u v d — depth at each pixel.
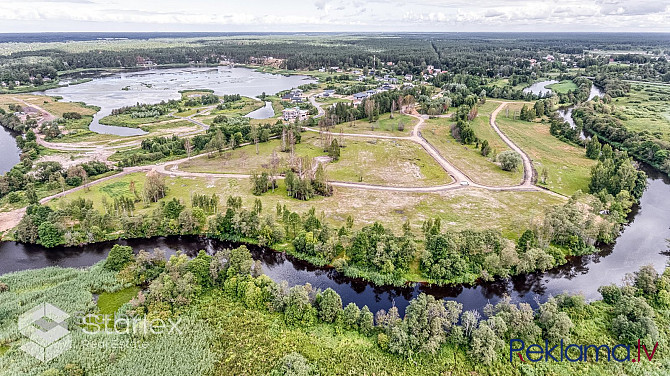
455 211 128.12
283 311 83.19
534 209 129.12
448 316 78.06
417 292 93.62
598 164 149.88
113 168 169.00
